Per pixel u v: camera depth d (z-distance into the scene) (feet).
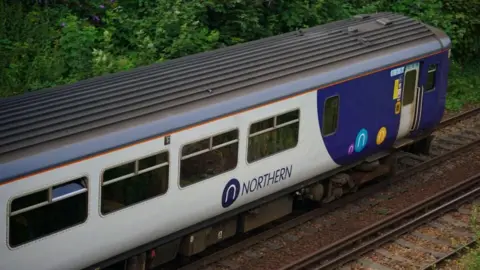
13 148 31.09
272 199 43.04
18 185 30.58
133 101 36.45
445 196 49.98
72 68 53.98
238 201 40.45
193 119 36.70
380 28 50.21
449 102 67.67
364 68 45.57
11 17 56.24
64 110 34.76
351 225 46.52
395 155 52.16
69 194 32.48
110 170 33.78
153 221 36.24
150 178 35.53
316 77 42.80
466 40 74.84
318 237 44.80
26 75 51.55
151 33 57.82
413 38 50.24
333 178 47.47
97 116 34.60
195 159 37.32
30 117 33.65
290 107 41.42
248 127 39.50
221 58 43.16
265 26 62.54
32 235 31.55
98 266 35.09
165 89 38.11
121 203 34.60
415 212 47.78
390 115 48.78
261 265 41.29
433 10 72.54
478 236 41.70
